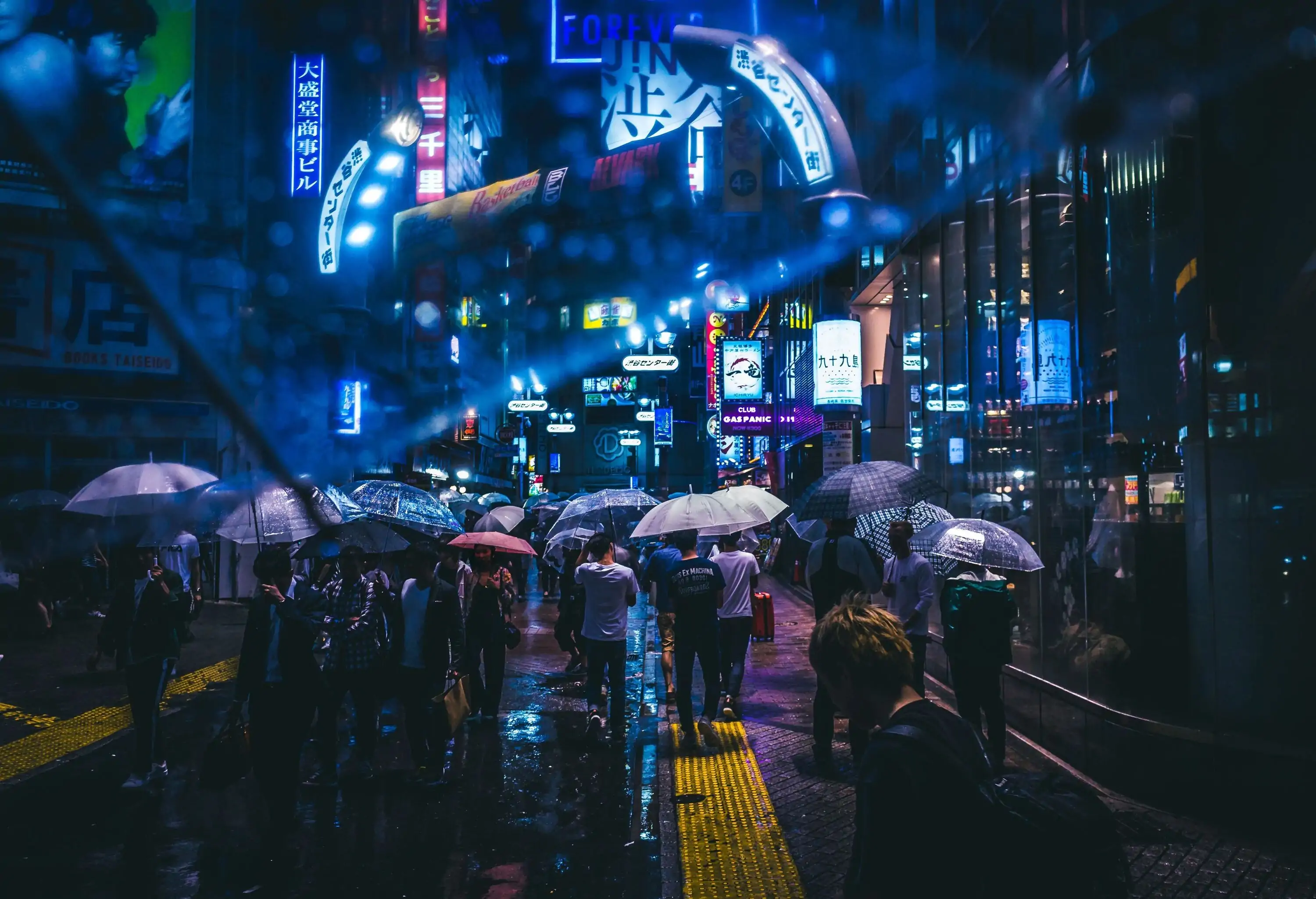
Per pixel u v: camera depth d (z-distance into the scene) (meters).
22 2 18.77
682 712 7.66
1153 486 6.19
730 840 5.43
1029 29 8.13
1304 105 5.41
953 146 10.56
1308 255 5.35
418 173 33.22
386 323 29.62
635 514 11.03
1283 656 5.40
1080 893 1.68
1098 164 6.84
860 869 1.74
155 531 7.41
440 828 5.83
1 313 18.53
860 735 6.78
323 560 10.38
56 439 19.00
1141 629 6.16
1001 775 1.86
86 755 7.58
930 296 11.80
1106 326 6.74
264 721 5.68
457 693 6.81
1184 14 6.05
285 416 22.30
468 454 45.44
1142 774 5.95
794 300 27.30
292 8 23.09
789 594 22.31
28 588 14.02
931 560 7.20
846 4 17.69
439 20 33.50
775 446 31.59
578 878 5.01
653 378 78.25
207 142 20.61
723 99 19.95
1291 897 4.48
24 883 4.90
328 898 4.74
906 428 13.06
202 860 5.27
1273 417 5.48
